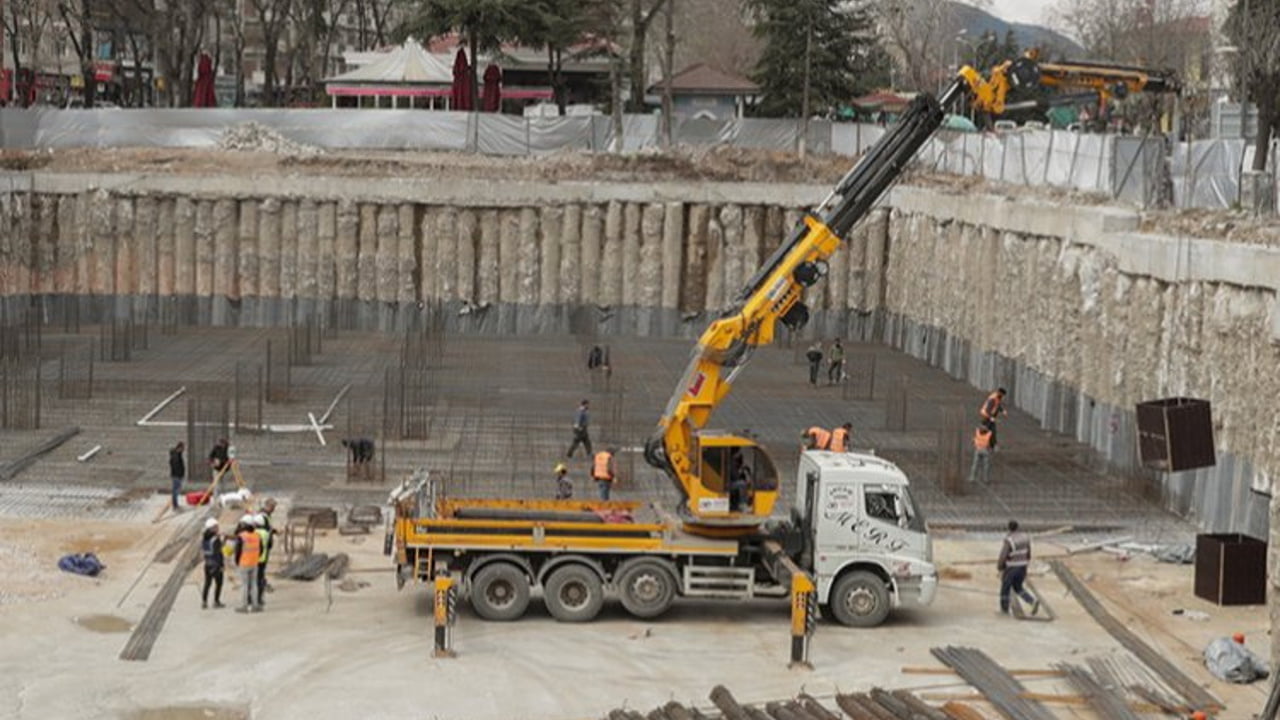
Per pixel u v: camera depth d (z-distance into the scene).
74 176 80.25
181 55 105.31
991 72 40.53
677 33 134.38
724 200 80.75
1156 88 41.47
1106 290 52.06
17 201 79.31
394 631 33.94
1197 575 37.53
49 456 49.16
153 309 81.25
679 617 35.88
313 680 30.77
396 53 106.12
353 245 80.69
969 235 68.50
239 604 35.41
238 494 42.94
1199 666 32.50
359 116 87.31
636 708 29.72
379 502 44.81
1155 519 45.03
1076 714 29.52
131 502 43.84
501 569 34.78
